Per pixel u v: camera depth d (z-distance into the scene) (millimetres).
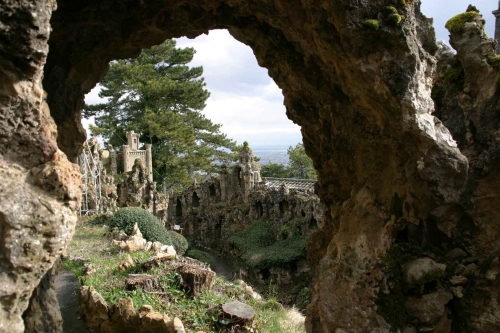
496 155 5383
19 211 3148
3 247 3105
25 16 3150
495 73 5871
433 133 5293
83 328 9641
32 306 4391
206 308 9727
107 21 6688
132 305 8820
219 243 27578
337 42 5508
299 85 7516
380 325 5379
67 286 12148
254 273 21406
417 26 5734
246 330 9078
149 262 11922
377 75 5211
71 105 7410
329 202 8180
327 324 5652
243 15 6910
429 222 5738
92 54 7258
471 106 6164
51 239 3285
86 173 24906
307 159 45625
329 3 5062
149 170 35969
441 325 5371
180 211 31688
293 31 6352
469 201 5586
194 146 39250
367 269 5664
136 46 7879
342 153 7223
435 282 5434
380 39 5094
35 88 3422
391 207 5977
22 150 3430
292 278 20438
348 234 6191
